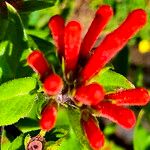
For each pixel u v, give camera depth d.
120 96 0.13
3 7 0.17
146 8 0.26
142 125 0.25
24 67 0.16
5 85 0.13
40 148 0.14
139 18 0.12
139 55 0.29
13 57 0.16
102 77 0.14
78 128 0.13
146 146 0.25
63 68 0.13
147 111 0.23
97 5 0.24
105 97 0.13
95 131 0.12
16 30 0.16
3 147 0.17
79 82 0.13
